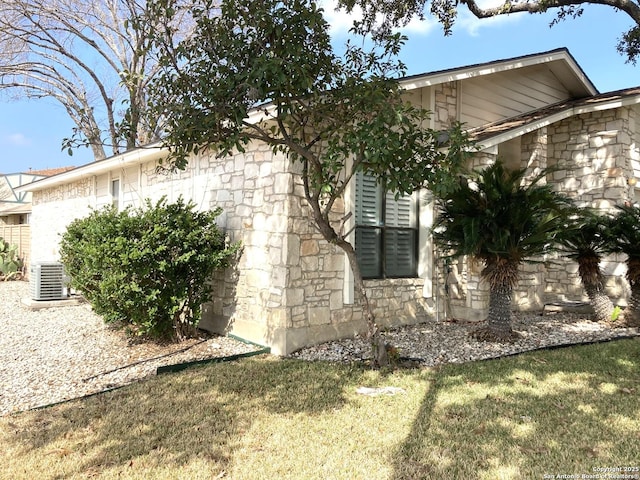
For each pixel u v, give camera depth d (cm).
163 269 635
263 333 656
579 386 473
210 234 700
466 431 372
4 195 2761
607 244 794
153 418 410
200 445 356
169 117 467
